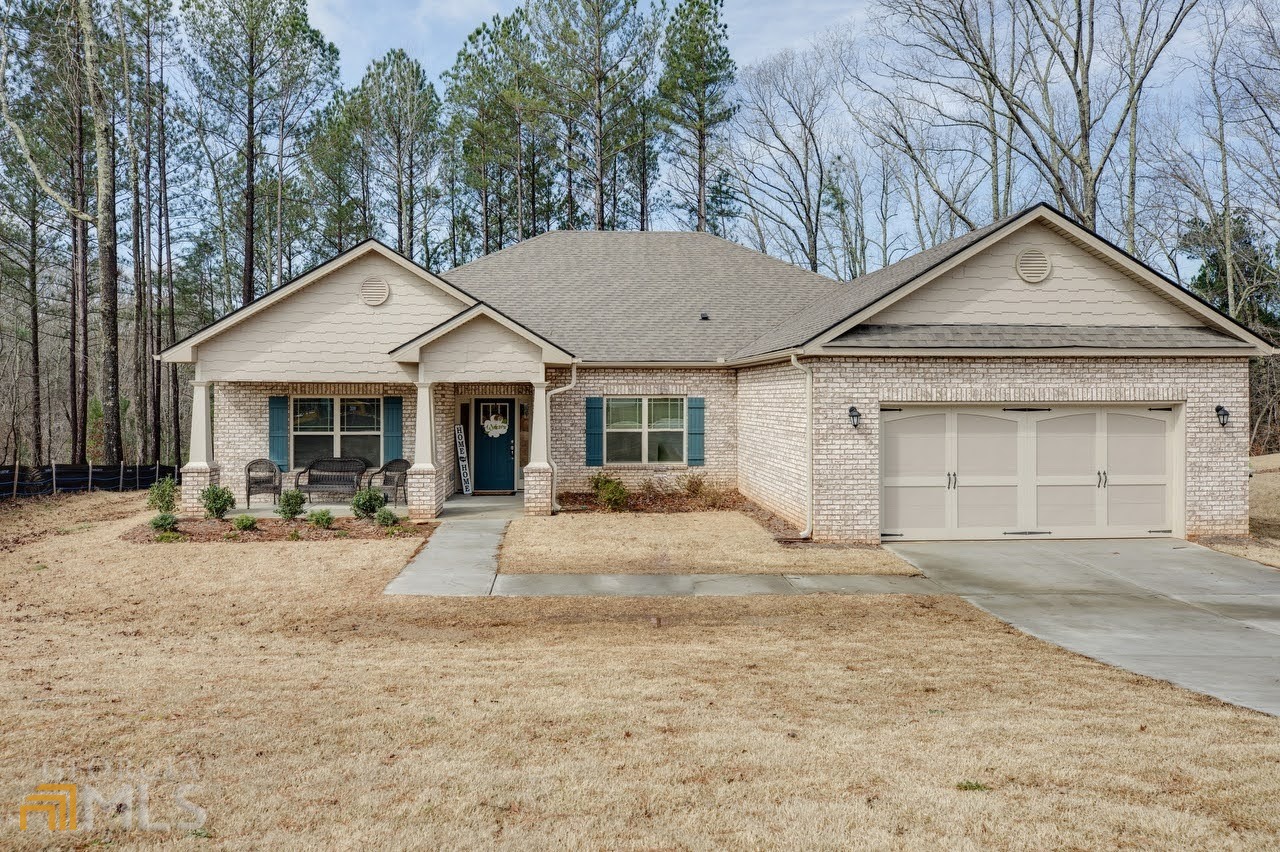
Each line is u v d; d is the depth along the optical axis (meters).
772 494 16.23
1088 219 26.25
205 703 6.10
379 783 4.69
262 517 15.80
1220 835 4.06
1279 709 6.28
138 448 32.62
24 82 24.22
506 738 5.45
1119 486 14.26
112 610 9.60
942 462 14.04
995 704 6.32
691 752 5.22
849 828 4.16
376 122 35.44
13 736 5.30
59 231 30.58
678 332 19.27
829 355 13.55
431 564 12.04
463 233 40.31
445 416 17.77
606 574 11.55
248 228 29.72
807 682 6.89
